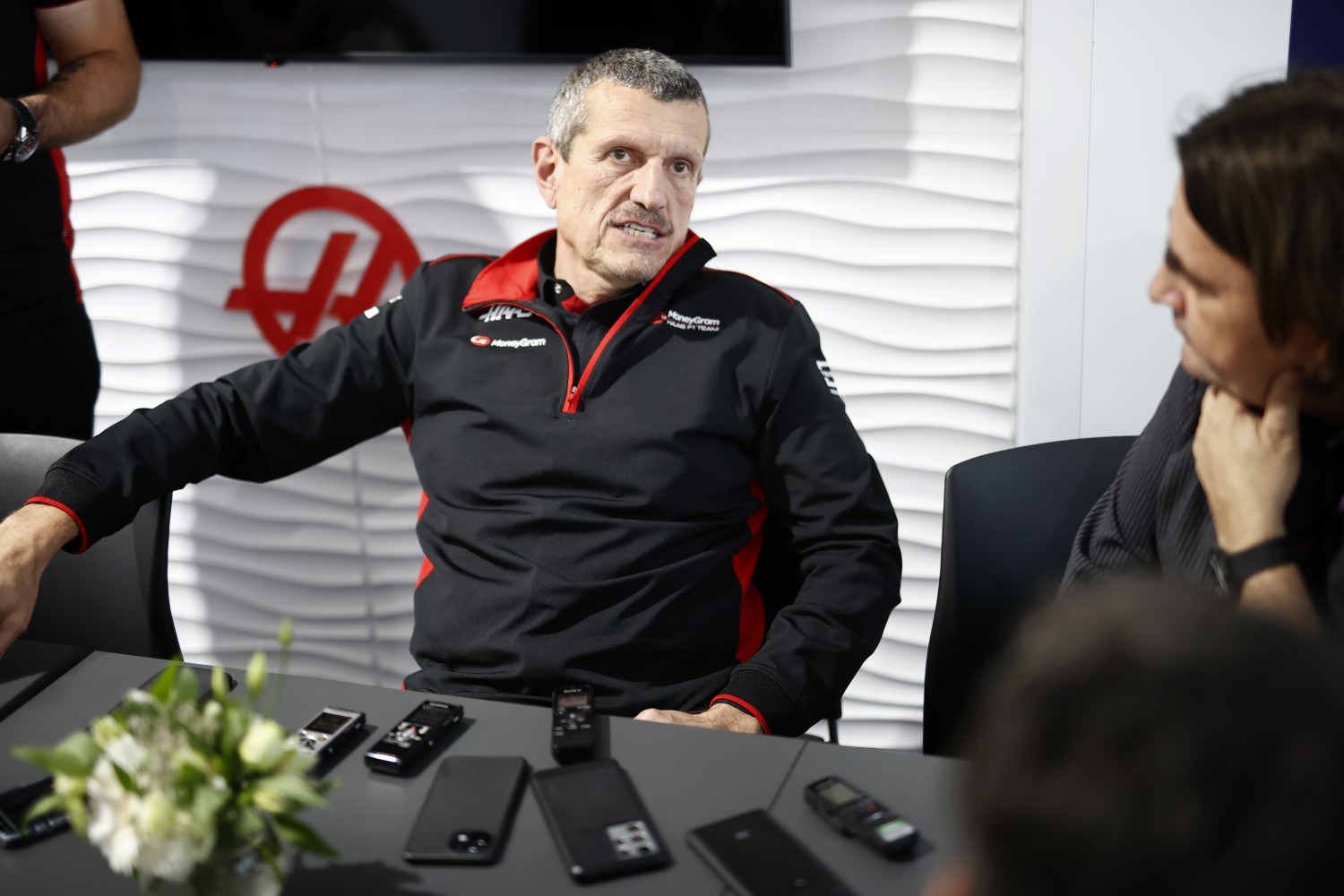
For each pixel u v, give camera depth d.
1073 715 0.36
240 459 1.69
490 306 1.70
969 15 2.07
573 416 1.58
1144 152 2.08
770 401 1.62
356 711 1.15
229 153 2.38
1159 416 1.27
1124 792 0.34
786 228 2.23
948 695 1.47
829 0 2.10
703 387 1.59
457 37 2.19
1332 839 0.33
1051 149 2.10
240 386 1.69
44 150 2.01
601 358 1.60
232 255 2.43
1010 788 0.36
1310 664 0.36
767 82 2.16
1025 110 2.09
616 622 1.49
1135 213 2.12
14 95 2.00
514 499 1.57
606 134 1.60
